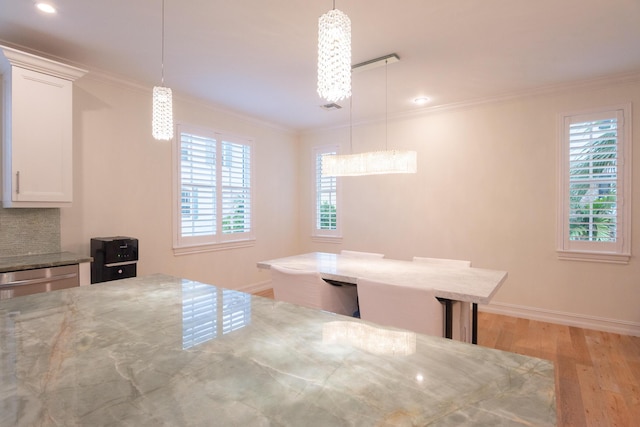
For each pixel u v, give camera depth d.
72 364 0.85
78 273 2.71
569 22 2.38
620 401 2.19
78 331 1.08
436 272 2.49
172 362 0.87
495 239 4.00
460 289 1.97
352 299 2.59
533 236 3.78
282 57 2.95
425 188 4.47
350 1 2.14
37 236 2.91
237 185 4.68
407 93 3.84
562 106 3.60
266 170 5.14
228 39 2.64
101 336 1.04
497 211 3.99
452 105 4.21
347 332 1.09
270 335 1.06
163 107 1.92
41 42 2.68
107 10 2.25
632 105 3.27
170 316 1.23
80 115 3.14
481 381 0.77
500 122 3.95
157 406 0.67
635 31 2.49
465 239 4.20
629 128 3.28
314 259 3.15
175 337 1.03
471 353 0.93
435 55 2.89
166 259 3.84
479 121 4.09
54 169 2.73
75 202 3.12
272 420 0.63
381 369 0.83
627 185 3.30
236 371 0.82
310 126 5.38
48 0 2.13
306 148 5.63
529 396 0.71
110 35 2.57
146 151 3.64
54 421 0.62
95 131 3.24
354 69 3.15
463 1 2.15
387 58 2.92
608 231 3.41
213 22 2.40
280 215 5.38
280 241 5.38
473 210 4.14
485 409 0.66
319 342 1.00
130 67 3.15
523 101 3.81
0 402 0.68
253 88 3.71
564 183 3.60
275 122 5.11
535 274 3.77
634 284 3.29
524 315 3.83
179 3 2.17
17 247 2.82
